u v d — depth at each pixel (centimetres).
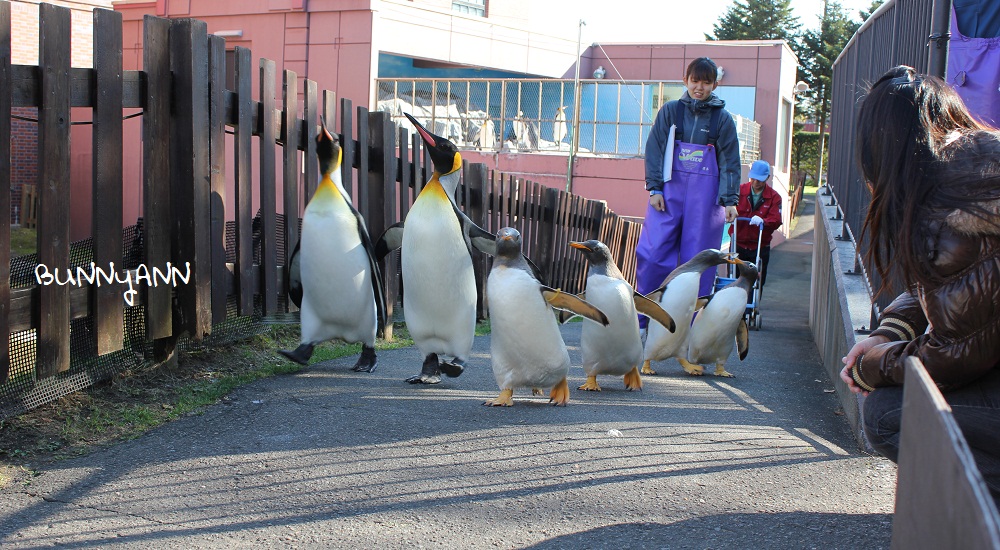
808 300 1708
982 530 125
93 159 460
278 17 2152
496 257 530
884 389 296
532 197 1109
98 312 471
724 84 2528
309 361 644
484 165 931
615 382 670
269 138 605
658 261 792
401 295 854
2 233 412
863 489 375
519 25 2755
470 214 933
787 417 549
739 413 551
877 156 267
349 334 600
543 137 2342
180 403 493
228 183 1616
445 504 350
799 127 5794
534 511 344
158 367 544
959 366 258
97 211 464
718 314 706
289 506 346
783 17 5925
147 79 497
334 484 373
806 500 360
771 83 2478
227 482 373
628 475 389
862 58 885
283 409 495
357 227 575
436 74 2559
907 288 272
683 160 772
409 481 378
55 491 357
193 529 321
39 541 307
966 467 138
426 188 564
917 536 176
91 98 461
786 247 2575
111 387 501
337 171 574
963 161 250
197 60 515
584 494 363
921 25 550
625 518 337
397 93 2180
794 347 1023
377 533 320
